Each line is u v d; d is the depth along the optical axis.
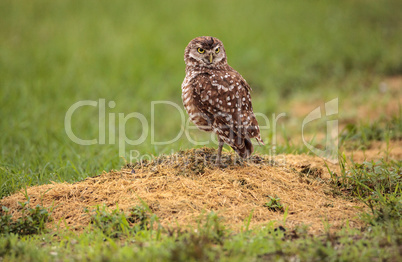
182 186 11.84
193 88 13.12
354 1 46.56
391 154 16.09
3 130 20.23
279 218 10.88
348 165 14.75
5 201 11.90
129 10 44.91
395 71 30.81
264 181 12.31
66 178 14.50
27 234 10.57
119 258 8.46
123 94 27.62
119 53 34.41
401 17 42.09
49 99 26.14
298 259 8.56
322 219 10.89
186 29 39.03
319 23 41.09
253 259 8.55
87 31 39.31
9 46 35.78
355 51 34.12
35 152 17.47
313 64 32.91
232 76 13.26
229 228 10.04
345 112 22.53
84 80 29.52
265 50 35.12
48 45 36.19
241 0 48.00
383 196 12.05
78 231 10.59
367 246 9.09
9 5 45.62
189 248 8.60
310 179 12.98
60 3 46.56
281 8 45.09
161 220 10.56
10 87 27.44
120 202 11.38
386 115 21.14
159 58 33.56
